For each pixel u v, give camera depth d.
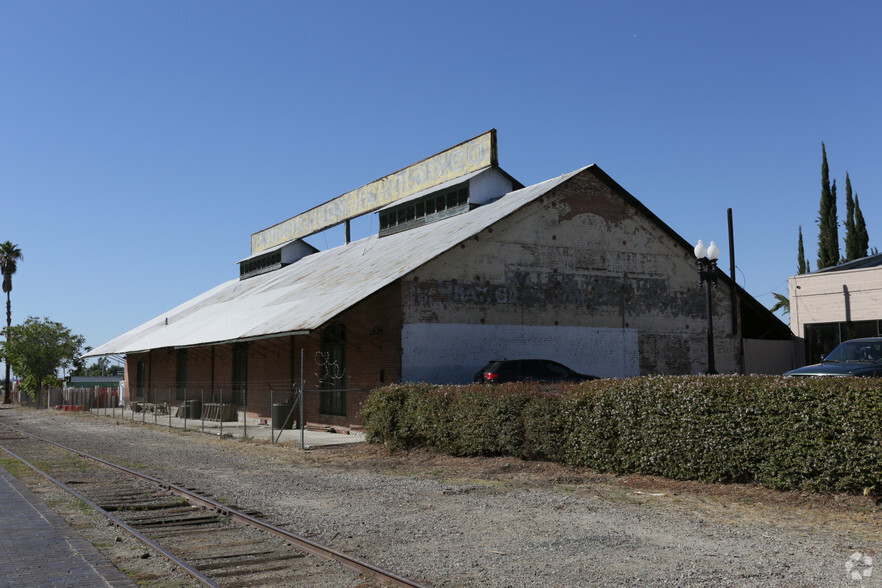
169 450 19.44
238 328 25.70
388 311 21.19
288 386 27.44
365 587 6.60
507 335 22.30
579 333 23.62
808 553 7.39
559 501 10.55
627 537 8.25
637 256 25.28
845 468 9.65
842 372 13.20
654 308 25.38
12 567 7.20
